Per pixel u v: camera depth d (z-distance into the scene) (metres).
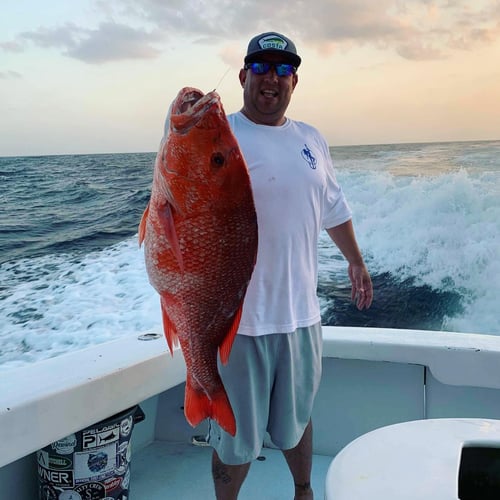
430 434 1.27
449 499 1.00
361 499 1.01
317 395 2.48
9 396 1.61
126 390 1.92
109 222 11.47
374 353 2.35
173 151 1.21
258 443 1.79
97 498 1.88
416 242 9.11
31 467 2.00
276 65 1.77
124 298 7.06
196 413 1.40
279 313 1.77
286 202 1.74
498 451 1.23
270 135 1.80
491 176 9.82
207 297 1.32
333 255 8.29
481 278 8.54
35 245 9.91
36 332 6.20
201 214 1.26
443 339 2.37
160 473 2.34
